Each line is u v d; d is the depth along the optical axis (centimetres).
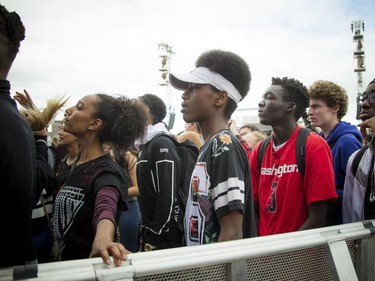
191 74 161
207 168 147
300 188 205
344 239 136
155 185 239
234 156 143
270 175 221
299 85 222
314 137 208
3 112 106
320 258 131
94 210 154
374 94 193
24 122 114
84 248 160
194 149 251
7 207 104
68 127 185
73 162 201
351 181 201
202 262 101
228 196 136
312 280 128
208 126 162
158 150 237
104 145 196
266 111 222
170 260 98
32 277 82
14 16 119
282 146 218
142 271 93
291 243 121
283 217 207
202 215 146
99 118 182
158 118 315
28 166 108
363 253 144
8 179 102
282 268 120
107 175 163
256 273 114
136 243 322
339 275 128
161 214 227
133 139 195
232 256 107
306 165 202
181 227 229
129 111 193
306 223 197
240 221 137
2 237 105
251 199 152
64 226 165
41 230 206
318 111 278
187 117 164
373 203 187
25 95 199
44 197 213
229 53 163
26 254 111
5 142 102
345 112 284
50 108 190
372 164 188
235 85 162
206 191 145
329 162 200
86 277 86
